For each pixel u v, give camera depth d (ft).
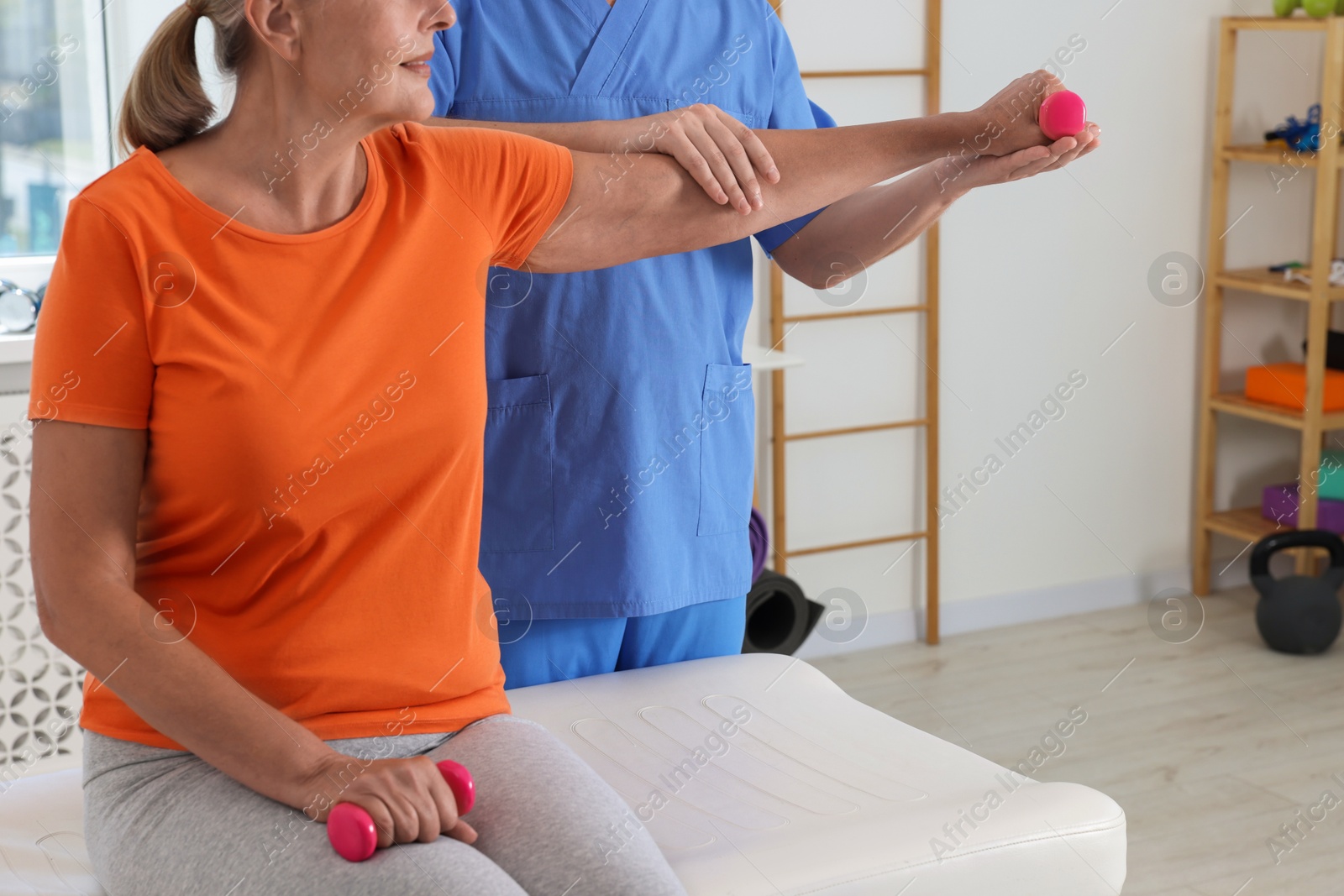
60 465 3.05
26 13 8.20
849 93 10.36
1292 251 12.31
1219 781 8.15
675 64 4.79
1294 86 12.03
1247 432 12.45
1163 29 11.41
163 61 3.30
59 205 8.56
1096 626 11.41
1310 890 6.78
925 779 4.03
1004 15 10.75
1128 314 11.69
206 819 3.05
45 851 3.76
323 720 3.38
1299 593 10.42
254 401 3.16
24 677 7.39
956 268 10.93
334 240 3.35
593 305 4.59
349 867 2.89
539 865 3.16
